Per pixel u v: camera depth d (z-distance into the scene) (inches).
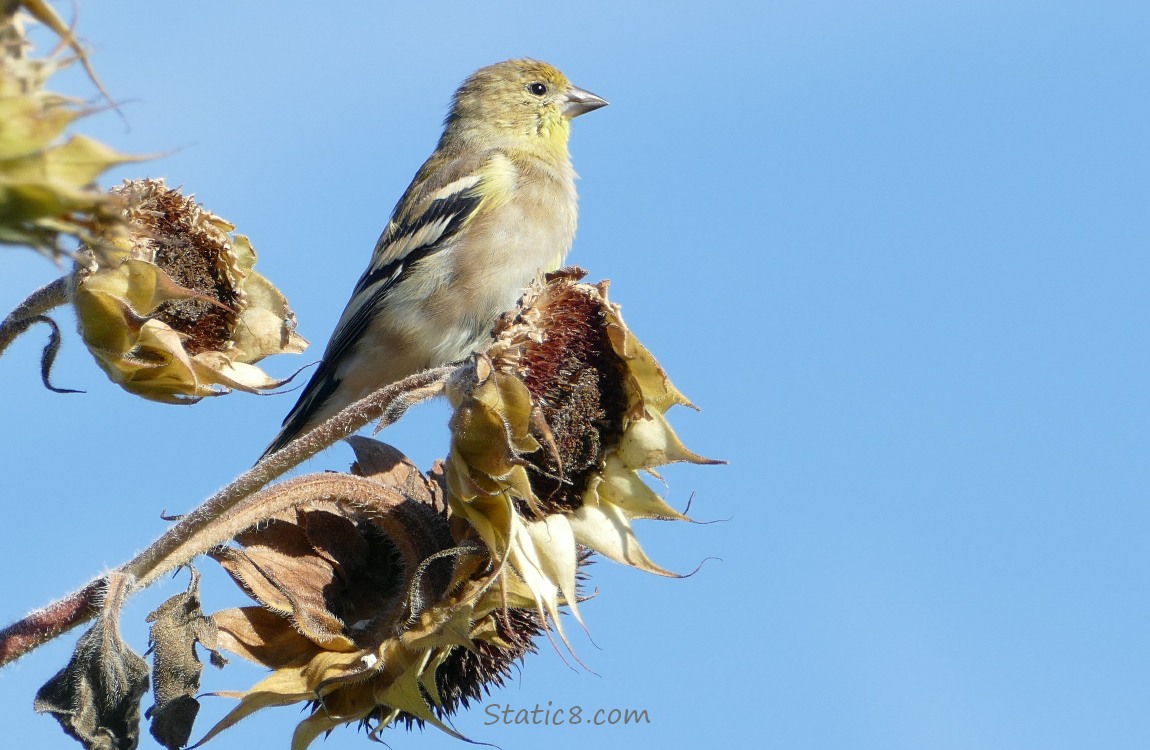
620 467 289.1
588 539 284.5
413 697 261.1
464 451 263.3
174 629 251.3
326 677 260.4
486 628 273.7
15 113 153.7
